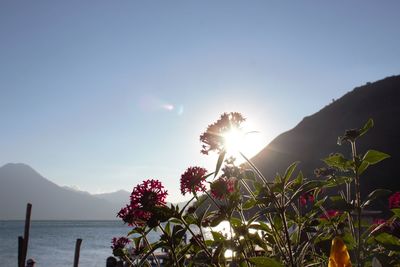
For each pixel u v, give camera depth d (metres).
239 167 3.59
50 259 62.81
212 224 3.36
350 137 3.58
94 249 81.06
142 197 3.49
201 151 3.59
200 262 3.26
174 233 3.33
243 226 3.24
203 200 3.57
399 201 3.61
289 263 2.98
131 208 3.54
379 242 2.78
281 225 3.45
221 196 3.49
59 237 131.88
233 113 3.57
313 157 114.94
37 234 153.25
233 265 3.15
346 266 1.96
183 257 3.44
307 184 3.09
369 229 3.30
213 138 3.54
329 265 2.00
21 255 23.03
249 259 2.69
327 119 133.25
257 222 3.37
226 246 3.14
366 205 3.14
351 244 3.12
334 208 3.19
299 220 3.51
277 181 3.50
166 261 3.50
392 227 2.75
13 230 192.88
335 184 3.51
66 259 62.41
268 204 3.24
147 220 3.46
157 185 3.55
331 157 3.49
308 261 3.36
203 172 3.58
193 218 3.48
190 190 3.56
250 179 3.55
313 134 126.81
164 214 3.43
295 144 125.69
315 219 3.50
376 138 107.31
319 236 3.43
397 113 117.56
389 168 86.50
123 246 4.44
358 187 3.34
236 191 3.45
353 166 3.40
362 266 2.91
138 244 3.84
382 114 120.44
